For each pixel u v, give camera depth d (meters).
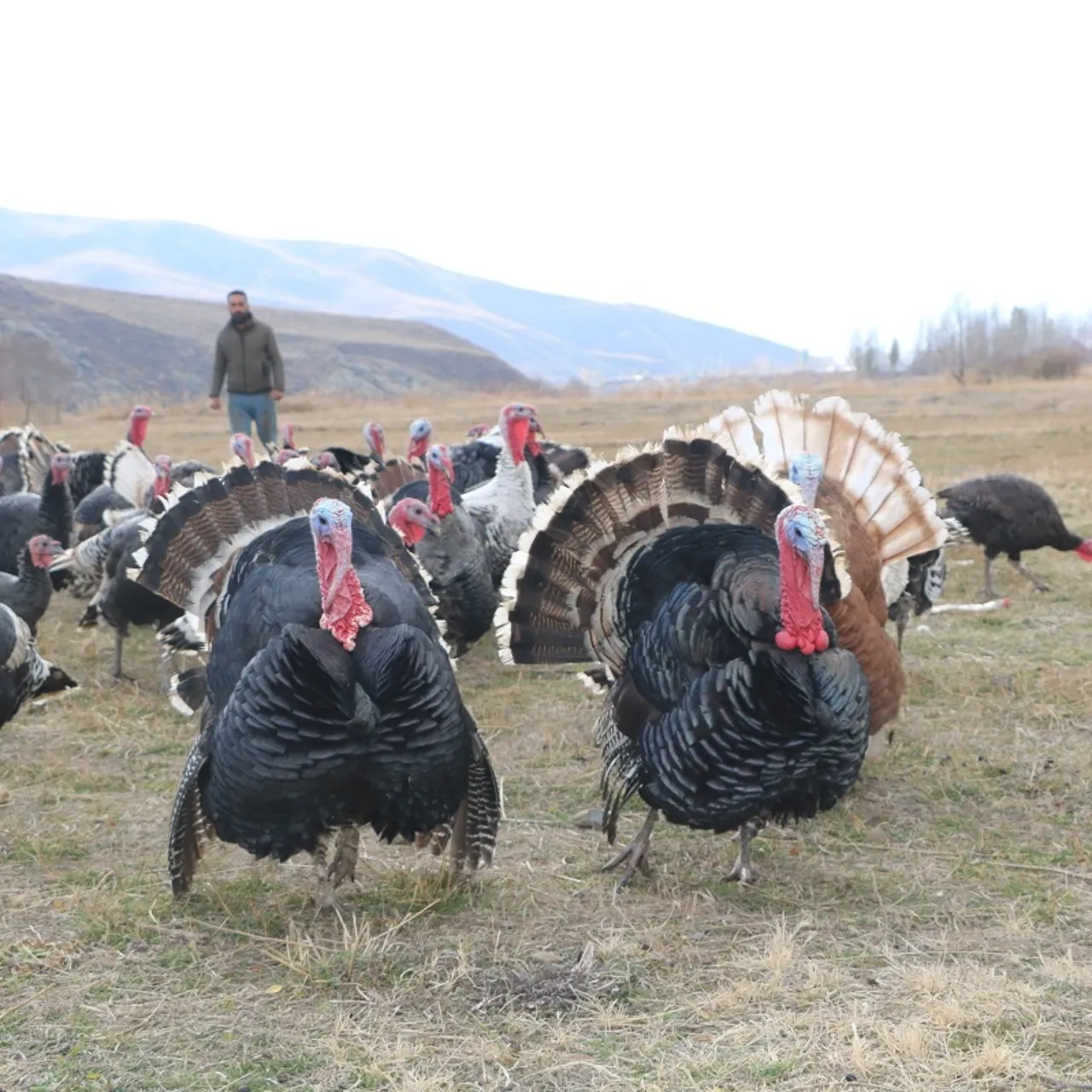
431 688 4.02
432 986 3.89
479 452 9.85
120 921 4.34
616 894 4.55
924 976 3.79
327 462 9.54
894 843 4.95
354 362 91.69
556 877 4.70
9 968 4.03
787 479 5.26
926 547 5.72
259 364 12.58
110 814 5.38
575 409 33.69
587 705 6.81
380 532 5.07
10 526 9.48
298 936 4.21
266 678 3.91
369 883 4.69
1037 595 9.11
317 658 3.88
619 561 4.72
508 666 7.65
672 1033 3.60
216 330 94.38
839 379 69.44
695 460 4.74
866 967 3.96
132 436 12.39
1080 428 22.33
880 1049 3.44
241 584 4.52
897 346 70.75
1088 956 3.99
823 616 4.27
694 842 5.02
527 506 8.32
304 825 4.04
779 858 4.84
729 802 4.19
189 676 5.17
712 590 4.26
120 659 7.54
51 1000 3.85
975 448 19.30
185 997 3.86
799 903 4.45
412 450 10.54
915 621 8.41
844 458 5.90
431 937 4.22
